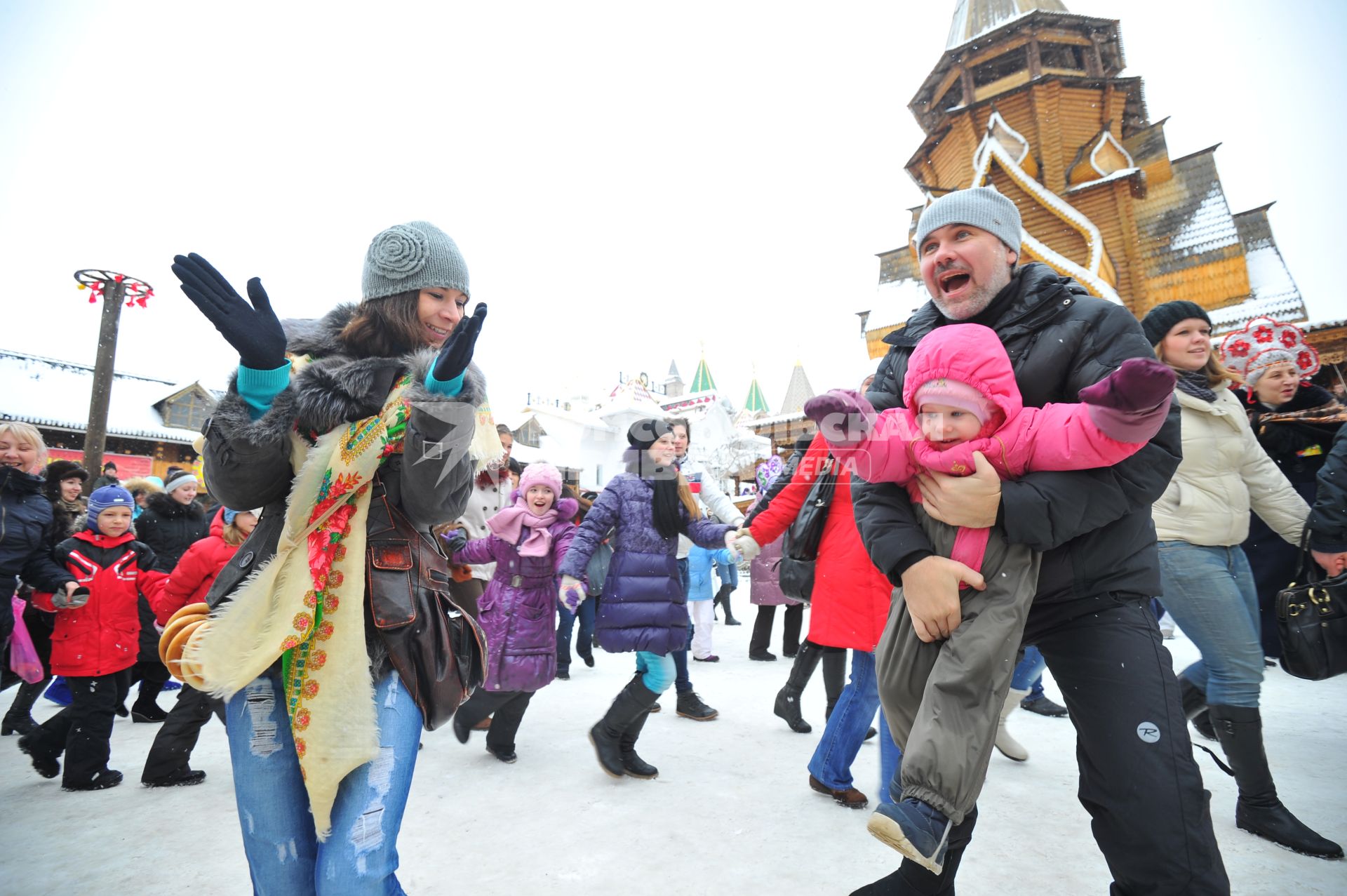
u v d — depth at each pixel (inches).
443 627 57.4
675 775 119.2
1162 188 711.1
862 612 104.4
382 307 60.3
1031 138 729.6
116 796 116.6
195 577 131.4
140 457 989.2
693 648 225.8
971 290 63.1
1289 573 128.2
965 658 50.2
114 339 382.6
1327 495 95.2
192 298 49.3
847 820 98.9
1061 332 57.7
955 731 48.7
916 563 54.6
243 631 49.6
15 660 133.3
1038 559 54.1
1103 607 54.1
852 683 106.3
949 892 54.8
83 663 121.6
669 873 83.2
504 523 132.6
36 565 126.2
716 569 320.8
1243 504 100.4
